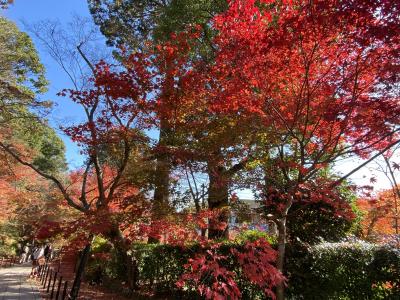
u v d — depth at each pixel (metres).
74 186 14.33
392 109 5.27
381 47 5.00
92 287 11.17
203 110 7.71
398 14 4.39
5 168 17.42
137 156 9.04
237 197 7.66
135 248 10.62
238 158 7.42
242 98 6.41
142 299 9.04
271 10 6.37
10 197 20.16
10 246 26.58
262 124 6.72
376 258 6.03
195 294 8.27
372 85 5.50
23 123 16.84
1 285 11.69
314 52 5.46
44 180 23.88
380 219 11.61
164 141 8.09
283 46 5.36
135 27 15.08
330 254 6.65
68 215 15.77
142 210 8.06
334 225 8.16
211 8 10.93
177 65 7.50
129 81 7.57
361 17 4.57
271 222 7.46
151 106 7.89
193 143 7.71
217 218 7.75
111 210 8.54
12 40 16.45
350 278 6.33
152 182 8.47
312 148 6.55
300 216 8.20
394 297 5.77
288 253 7.25
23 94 14.66
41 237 7.83
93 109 9.35
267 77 5.99
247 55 5.72
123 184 9.11
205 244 7.19
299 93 6.00
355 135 5.86
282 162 6.41
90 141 8.48
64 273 14.92
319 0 4.62
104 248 12.98
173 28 11.09
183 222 7.50
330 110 5.55
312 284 6.82
